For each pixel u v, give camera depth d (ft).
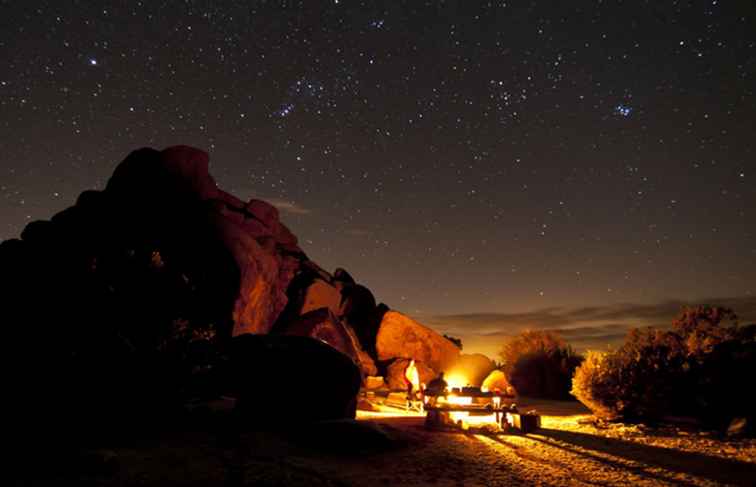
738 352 35.99
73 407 23.85
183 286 35.76
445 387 39.14
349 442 25.63
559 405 55.52
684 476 21.86
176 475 19.07
